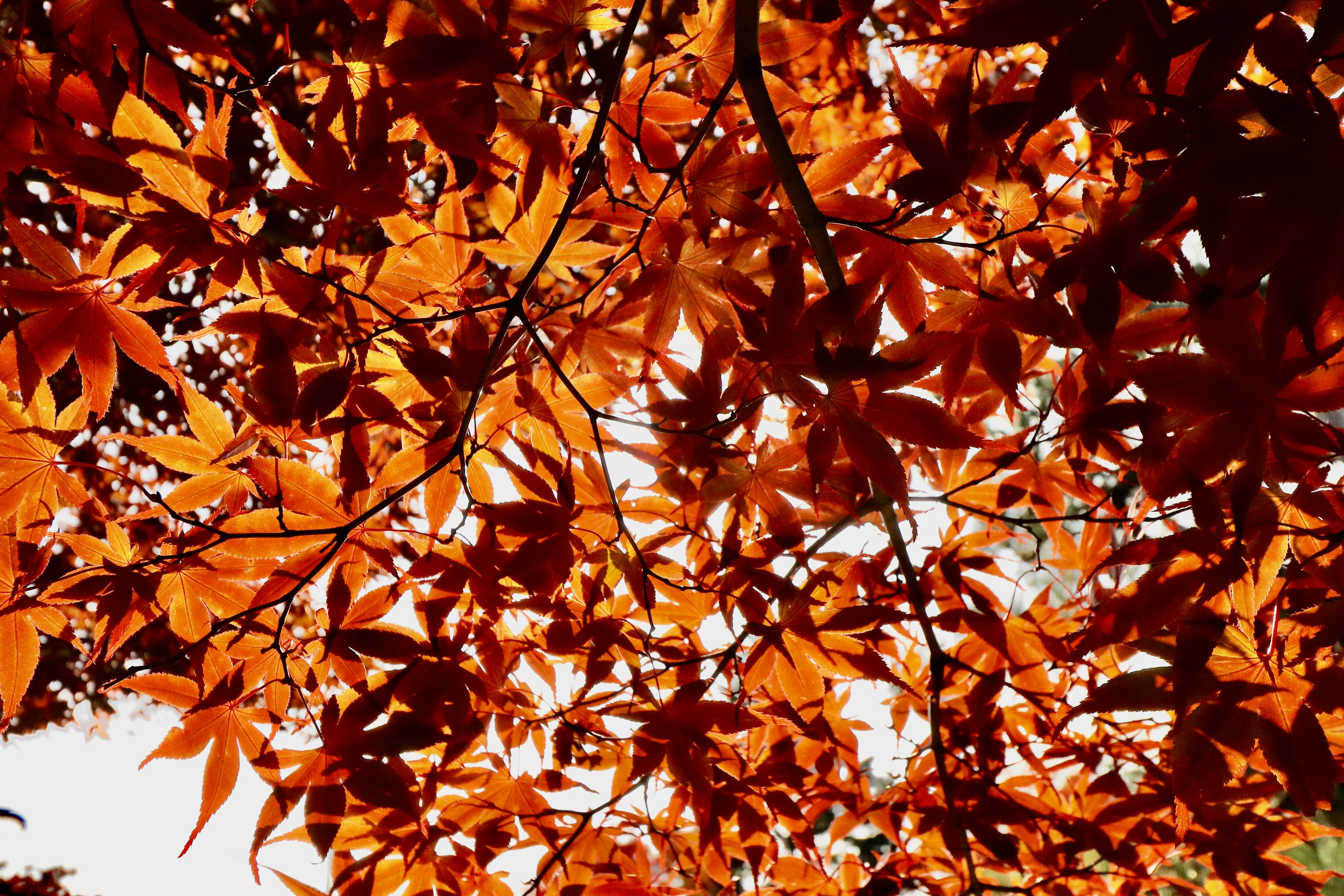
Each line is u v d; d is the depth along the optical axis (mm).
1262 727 933
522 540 1019
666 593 1080
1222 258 904
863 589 1107
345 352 1009
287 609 970
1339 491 928
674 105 1017
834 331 959
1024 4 897
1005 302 1015
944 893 1194
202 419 980
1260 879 1119
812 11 1069
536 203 1017
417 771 1072
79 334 955
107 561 984
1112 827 1141
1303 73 887
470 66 952
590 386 1049
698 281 1032
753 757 1157
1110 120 948
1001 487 1120
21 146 919
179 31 923
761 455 1024
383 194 955
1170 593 940
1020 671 1098
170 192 931
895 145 1010
